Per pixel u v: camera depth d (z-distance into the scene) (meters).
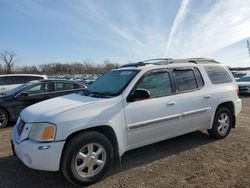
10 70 67.62
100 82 5.13
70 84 9.36
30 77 13.36
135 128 4.30
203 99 5.30
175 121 4.83
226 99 5.76
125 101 4.24
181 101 4.91
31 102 8.37
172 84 4.89
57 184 3.87
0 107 7.81
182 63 5.29
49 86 8.88
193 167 4.33
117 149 4.14
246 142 5.59
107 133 4.11
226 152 5.00
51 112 3.75
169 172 4.16
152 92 4.59
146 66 4.76
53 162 3.54
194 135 6.14
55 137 3.55
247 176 3.93
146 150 5.18
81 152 3.74
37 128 3.62
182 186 3.69
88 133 3.81
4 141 6.14
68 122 3.64
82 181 3.74
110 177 4.05
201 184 3.73
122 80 4.61
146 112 4.40
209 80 5.57
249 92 15.52
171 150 5.17
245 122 7.59
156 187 3.69
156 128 4.57
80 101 4.16
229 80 6.07
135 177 4.02
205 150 5.13
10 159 4.88
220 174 4.03
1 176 4.16
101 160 3.94
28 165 3.61
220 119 5.77
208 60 5.98
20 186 3.82
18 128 4.07
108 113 4.00
